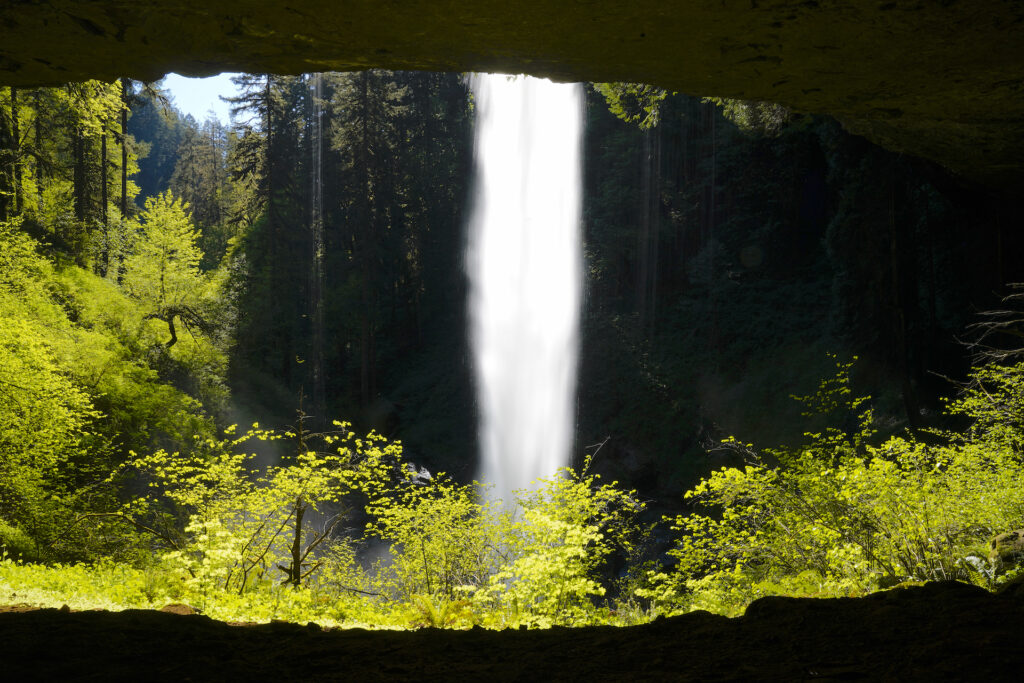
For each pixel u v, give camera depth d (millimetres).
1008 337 19609
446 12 4469
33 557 13859
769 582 8094
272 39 4887
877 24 4586
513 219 48031
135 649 3477
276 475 10656
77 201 43281
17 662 3188
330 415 44438
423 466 40875
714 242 40531
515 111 48781
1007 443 9125
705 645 3434
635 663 3182
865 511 7949
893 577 7156
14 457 16078
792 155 38281
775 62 5227
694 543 9461
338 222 53438
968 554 7234
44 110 34438
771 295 38531
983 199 17094
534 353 44312
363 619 8023
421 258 52438
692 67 5336
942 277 27812
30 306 23375
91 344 25109
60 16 4590
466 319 48531
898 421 24875
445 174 52781
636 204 42562
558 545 8578
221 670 3131
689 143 42688
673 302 42469
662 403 38031
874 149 25547
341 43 4941
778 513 8859
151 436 25406
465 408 45281
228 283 45438
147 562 12867
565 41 4875
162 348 32844
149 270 35312
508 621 7344
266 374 45250
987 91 5824
